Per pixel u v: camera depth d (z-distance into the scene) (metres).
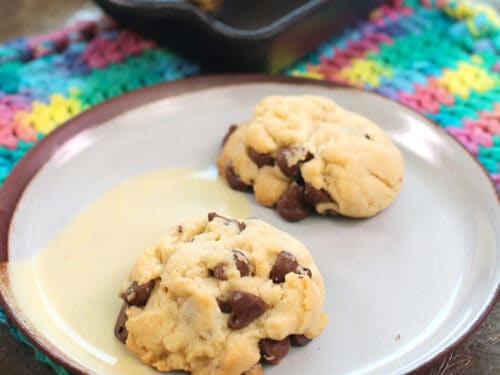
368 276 0.28
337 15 0.37
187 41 0.36
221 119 0.34
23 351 0.26
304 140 0.30
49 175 0.31
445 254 0.29
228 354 0.23
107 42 0.39
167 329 0.24
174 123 0.34
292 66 0.38
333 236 0.29
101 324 0.26
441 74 0.37
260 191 0.30
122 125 0.33
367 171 0.29
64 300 0.27
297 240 0.27
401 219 0.30
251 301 0.24
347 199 0.29
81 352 0.25
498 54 0.38
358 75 0.37
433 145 0.32
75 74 0.37
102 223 0.29
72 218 0.30
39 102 0.35
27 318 0.25
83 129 0.32
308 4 0.36
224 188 0.31
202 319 0.24
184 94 0.34
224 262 0.25
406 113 0.33
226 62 0.36
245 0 0.39
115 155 0.32
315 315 0.25
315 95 0.34
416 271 0.28
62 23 0.41
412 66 0.38
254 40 0.34
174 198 0.31
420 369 0.24
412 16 0.41
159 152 0.33
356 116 0.31
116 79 0.37
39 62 0.37
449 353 0.25
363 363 0.25
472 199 0.30
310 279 0.25
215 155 0.33
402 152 0.33
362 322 0.26
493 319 0.27
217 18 0.38
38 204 0.30
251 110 0.34
